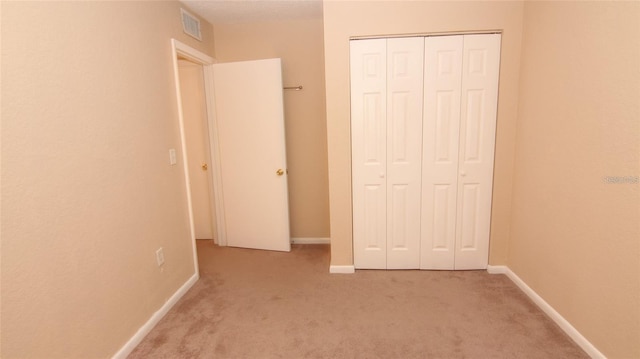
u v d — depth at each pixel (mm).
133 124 1918
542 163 2102
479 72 2420
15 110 1244
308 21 3154
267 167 3215
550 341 1827
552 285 2021
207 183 3619
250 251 3342
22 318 1281
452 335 1905
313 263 2994
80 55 1536
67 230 1465
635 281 1443
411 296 2348
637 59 1407
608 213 1575
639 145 1404
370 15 2389
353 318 2107
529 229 2273
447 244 2689
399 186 2641
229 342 1905
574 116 1790
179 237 2426
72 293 1491
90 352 1591
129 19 1897
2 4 1200
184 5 2662
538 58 2127
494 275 2617
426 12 2355
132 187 1902
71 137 1484
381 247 2750
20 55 1262
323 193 3430
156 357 1798
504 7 2305
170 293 2303
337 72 2477
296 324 2062
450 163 2562
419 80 2471
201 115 3443
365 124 2564
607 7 1552
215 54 3273
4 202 1210
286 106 3299
